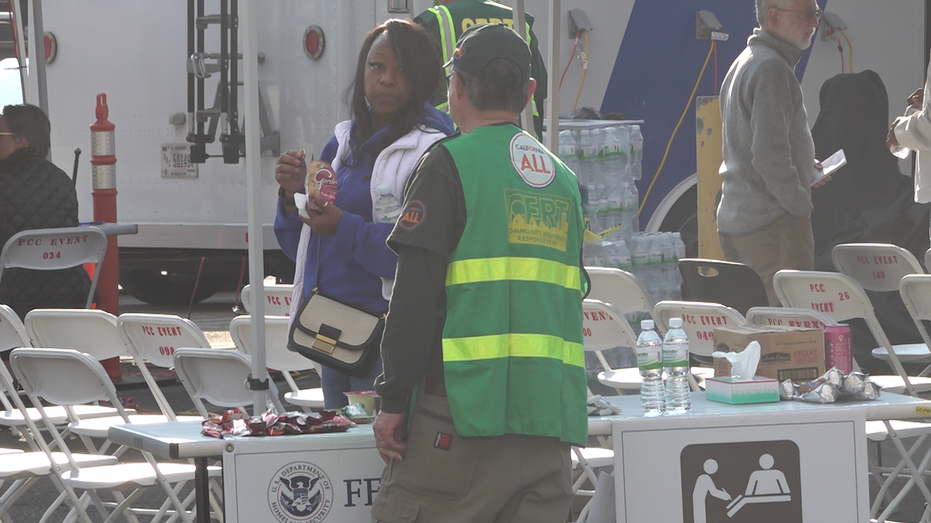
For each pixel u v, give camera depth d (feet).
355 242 43.70
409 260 35.32
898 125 72.79
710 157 102.12
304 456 40.16
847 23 120.47
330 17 111.86
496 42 37.65
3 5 105.91
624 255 95.61
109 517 54.29
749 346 46.93
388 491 36.91
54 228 89.51
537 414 35.86
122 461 74.23
